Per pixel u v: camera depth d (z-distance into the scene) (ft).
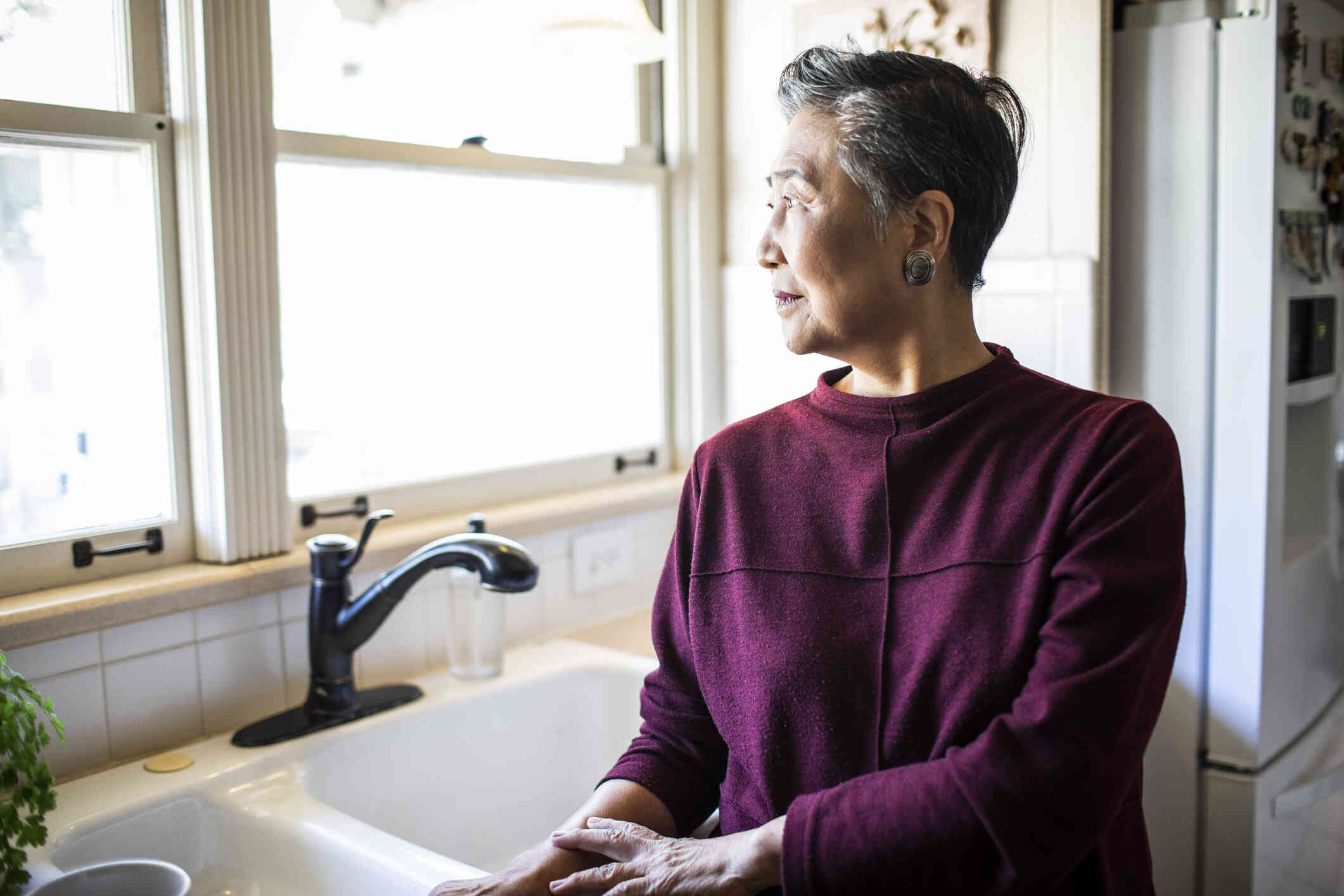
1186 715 5.63
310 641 4.41
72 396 4.20
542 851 3.15
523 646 5.48
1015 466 2.83
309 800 3.91
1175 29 5.37
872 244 2.89
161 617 4.18
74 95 4.13
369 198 5.19
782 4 6.31
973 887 2.51
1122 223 5.64
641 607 6.35
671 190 6.68
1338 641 6.62
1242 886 5.59
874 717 2.84
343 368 5.15
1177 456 2.79
